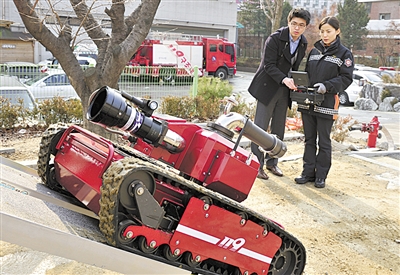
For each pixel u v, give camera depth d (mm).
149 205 2676
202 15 36281
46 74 11484
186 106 11156
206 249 3057
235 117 3668
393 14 47344
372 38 40875
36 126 9000
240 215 3174
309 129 6438
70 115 9219
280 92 6414
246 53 51469
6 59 21781
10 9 27359
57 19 6008
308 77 5766
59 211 3066
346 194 6164
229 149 3344
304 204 5703
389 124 14914
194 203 2904
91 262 2492
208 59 28672
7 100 9000
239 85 26859
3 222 2219
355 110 19156
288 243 3619
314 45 6312
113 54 5875
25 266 3623
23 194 3139
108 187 2578
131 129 2963
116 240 2602
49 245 2350
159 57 26109
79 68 6117
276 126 6688
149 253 2805
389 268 4203
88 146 3240
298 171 7148
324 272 4027
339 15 42906
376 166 7785
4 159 3844
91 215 3295
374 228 5098
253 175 3457
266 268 3473
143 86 11594
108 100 2826
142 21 6043
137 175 2660
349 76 5965
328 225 5098
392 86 19297
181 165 3363
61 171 3467
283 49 6133
